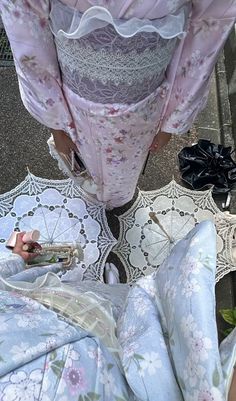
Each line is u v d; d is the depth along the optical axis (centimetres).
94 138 194
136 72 156
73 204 261
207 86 181
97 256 250
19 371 99
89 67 155
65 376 102
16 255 206
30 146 286
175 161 285
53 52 167
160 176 281
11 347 102
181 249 135
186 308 109
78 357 108
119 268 257
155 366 110
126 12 136
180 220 263
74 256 240
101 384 108
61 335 110
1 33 317
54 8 146
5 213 258
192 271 115
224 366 101
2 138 288
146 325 124
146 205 266
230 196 273
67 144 220
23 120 292
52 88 180
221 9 148
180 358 107
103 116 174
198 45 161
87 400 102
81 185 251
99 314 136
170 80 175
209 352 99
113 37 142
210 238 122
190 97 178
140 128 186
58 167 279
